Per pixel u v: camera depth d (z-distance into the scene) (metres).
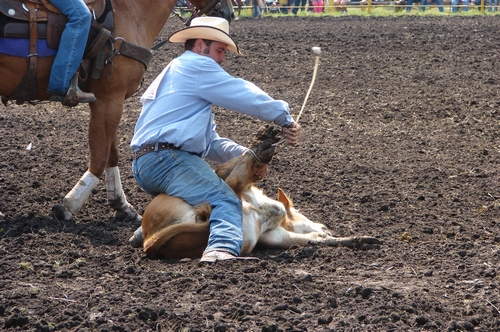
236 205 7.42
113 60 8.80
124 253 7.73
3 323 5.73
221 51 7.89
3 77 8.42
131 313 5.93
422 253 7.71
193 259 7.43
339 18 34.12
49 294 6.35
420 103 16.08
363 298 6.39
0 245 7.80
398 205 9.68
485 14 35.25
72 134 13.69
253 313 6.01
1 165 11.27
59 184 10.47
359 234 8.57
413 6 38.12
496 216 9.20
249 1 38.25
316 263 7.39
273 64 20.95
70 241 8.02
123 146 12.86
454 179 10.91
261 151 7.61
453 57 21.70
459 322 5.86
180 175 7.51
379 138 13.45
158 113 7.63
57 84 8.37
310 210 9.50
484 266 7.15
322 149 12.66
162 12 9.54
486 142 13.09
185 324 5.79
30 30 8.29
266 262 7.14
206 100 7.60
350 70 19.97
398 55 22.17
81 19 8.30
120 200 9.19
